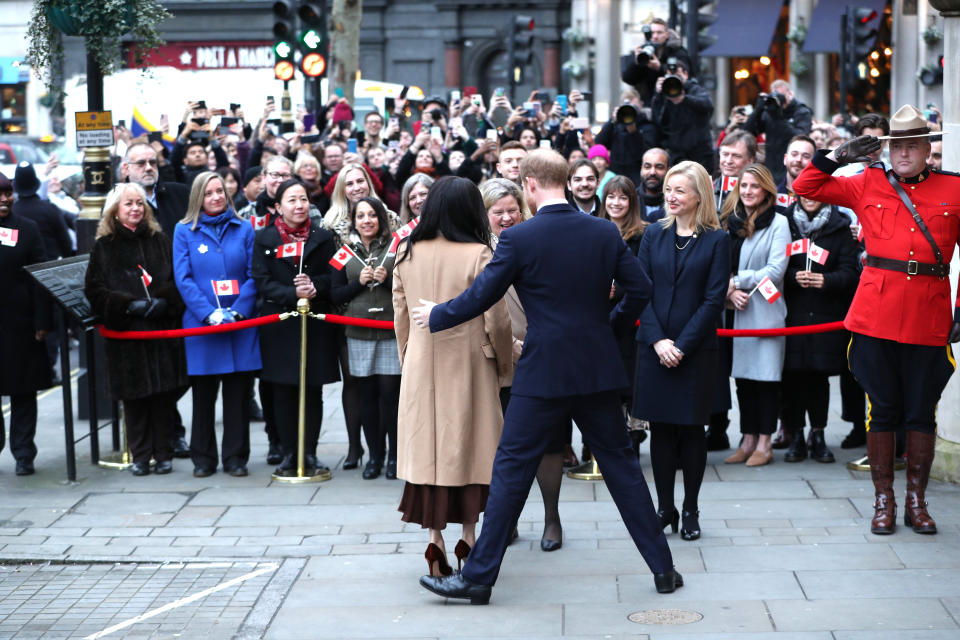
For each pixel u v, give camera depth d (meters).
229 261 7.99
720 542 6.30
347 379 8.12
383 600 5.61
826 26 30.09
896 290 6.23
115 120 17.64
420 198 7.89
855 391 8.26
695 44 13.58
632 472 5.52
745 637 5.01
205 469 8.01
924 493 6.62
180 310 7.92
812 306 7.73
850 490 7.26
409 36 37.47
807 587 5.59
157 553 6.40
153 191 8.95
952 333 6.27
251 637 5.21
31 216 11.25
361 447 8.23
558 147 11.23
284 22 14.02
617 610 5.37
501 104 11.91
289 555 6.30
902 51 27.44
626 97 12.12
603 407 5.42
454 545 6.41
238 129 13.40
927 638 4.95
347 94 18.92
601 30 33.31
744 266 7.78
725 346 7.86
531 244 5.29
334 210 8.01
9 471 8.27
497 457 5.45
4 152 25.09
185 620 5.48
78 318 7.82
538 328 5.34
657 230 6.30
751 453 8.09
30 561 6.33
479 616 5.36
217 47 37.91
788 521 6.64
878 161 6.34
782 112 10.54
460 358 5.66
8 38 36.59
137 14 9.06
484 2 36.75
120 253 7.93
